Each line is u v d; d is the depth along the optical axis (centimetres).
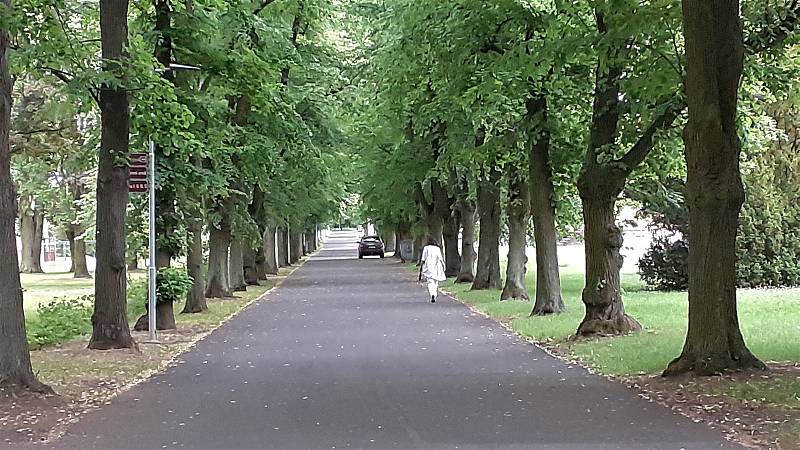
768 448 826
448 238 4506
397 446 867
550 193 2320
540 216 2331
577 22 1866
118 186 1742
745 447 835
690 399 1088
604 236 1820
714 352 1245
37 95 2938
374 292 3466
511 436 901
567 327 1994
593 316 1822
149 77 1647
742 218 3209
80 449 871
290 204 4150
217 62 2125
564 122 2175
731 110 1253
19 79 2691
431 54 2214
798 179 3206
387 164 3878
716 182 1248
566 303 2673
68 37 1628
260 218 3975
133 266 5850
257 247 3738
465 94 2056
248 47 2270
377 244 7575
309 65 3353
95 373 1419
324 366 1464
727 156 1252
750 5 1534
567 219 3159
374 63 2923
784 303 2459
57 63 1612
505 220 3962
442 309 2648
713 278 1252
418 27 2295
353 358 1562
